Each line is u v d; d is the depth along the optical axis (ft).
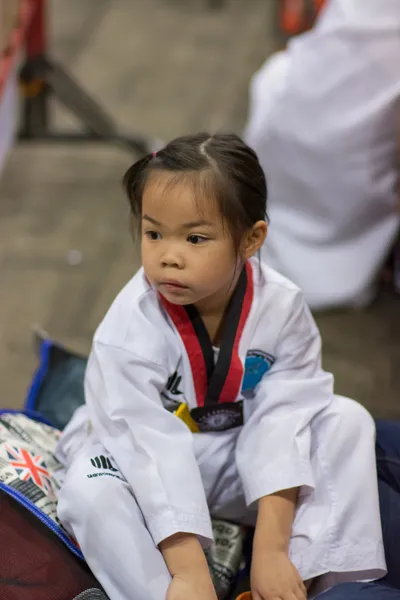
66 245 10.81
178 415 5.41
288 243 9.89
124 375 5.20
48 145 13.01
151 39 16.72
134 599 4.90
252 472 5.34
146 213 4.82
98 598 4.95
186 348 5.34
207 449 5.54
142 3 18.47
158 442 5.14
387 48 8.77
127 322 5.23
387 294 10.11
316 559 5.20
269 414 5.45
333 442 5.44
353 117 8.97
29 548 5.10
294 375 5.56
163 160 4.79
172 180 4.70
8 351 9.00
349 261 9.72
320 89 9.00
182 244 4.80
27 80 11.68
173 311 5.29
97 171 12.50
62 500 5.11
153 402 5.19
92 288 10.07
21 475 5.46
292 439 5.34
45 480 5.55
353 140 9.02
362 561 5.25
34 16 11.22
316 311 9.80
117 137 12.21
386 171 9.28
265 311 5.43
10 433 5.93
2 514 5.24
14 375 8.67
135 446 5.16
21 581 4.97
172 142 4.95
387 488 5.78
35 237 10.93
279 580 4.99
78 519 4.99
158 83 14.97
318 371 5.69
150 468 5.08
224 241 4.83
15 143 12.82
